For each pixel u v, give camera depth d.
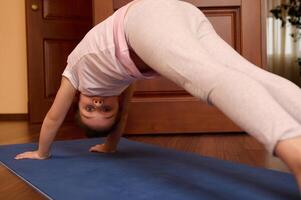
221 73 0.84
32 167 1.34
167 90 2.22
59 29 3.24
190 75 0.90
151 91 2.22
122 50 1.12
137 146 1.75
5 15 3.41
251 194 0.98
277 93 0.90
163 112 2.22
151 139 2.05
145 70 1.19
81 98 1.34
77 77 1.29
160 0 1.09
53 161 1.43
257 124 0.75
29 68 3.17
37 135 2.34
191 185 1.07
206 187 1.05
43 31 3.20
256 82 0.81
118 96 1.38
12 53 3.42
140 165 1.34
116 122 1.41
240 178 1.13
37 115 3.19
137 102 2.21
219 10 2.21
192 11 1.12
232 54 1.03
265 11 2.21
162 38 0.98
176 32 0.97
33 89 3.18
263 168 1.26
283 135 0.71
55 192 1.03
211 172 1.22
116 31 1.14
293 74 5.02
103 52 1.16
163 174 1.20
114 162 1.40
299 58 4.76
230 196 0.96
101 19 2.19
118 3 2.18
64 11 3.25
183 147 1.78
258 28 2.20
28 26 3.16
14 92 3.44
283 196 0.96
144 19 1.05
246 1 2.19
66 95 1.32
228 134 2.19
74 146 1.76
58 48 3.25
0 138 2.23
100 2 2.18
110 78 1.23
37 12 3.18
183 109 2.22
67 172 1.25
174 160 1.41
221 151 1.65
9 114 3.44
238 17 2.21
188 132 2.23
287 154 0.70
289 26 4.94
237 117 0.79
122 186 1.07
